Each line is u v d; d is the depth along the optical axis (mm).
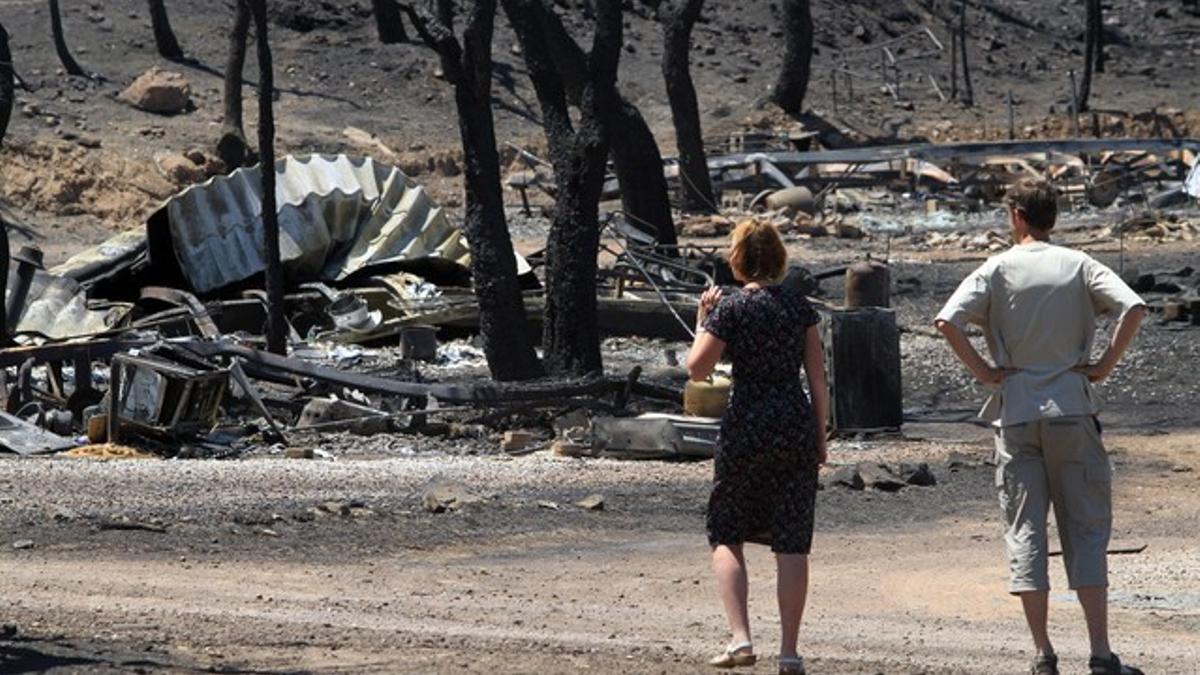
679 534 30375
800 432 16266
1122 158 118438
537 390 44156
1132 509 33938
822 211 107188
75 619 19484
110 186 99500
